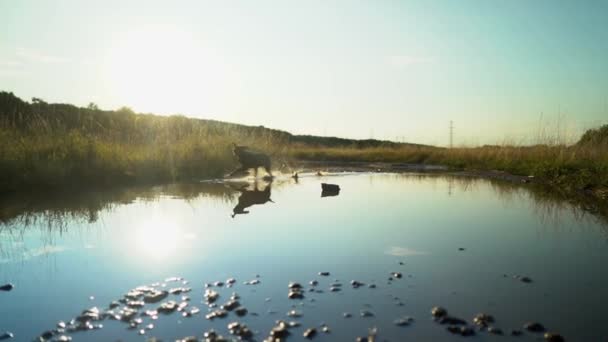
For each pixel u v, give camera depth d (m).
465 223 6.95
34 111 22.11
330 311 3.50
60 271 4.50
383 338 3.04
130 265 4.70
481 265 4.74
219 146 16.66
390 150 31.16
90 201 8.88
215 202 8.97
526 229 6.54
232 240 5.78
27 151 11.06
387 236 6.04
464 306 3.62
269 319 3.35
